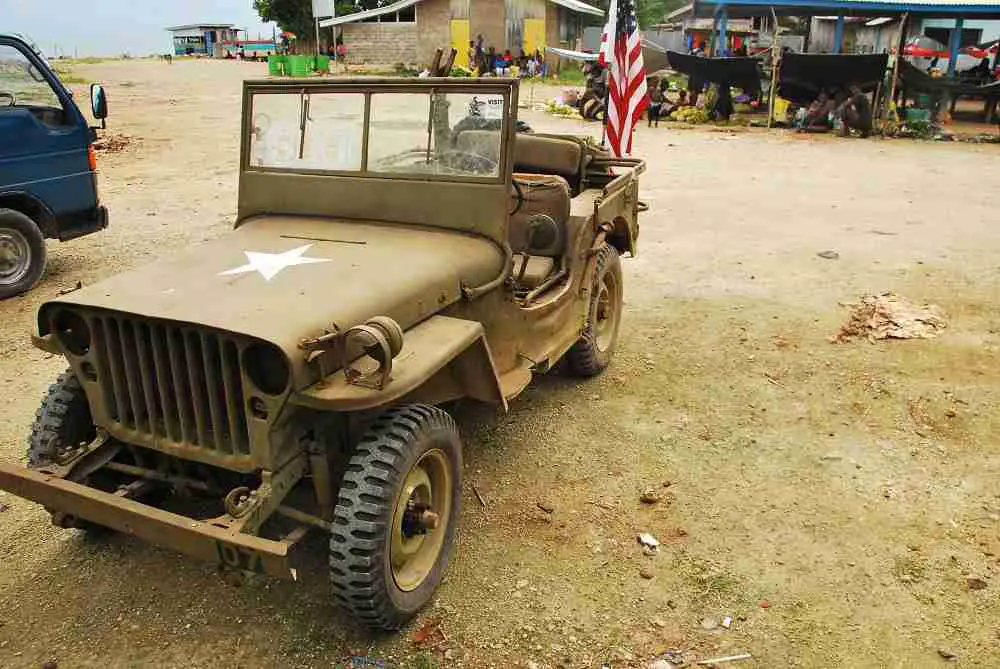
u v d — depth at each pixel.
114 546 3.58
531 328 4.16
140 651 2.99
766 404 4.99
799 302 6.84
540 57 33.78
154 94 25.34
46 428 3.24
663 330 6.23
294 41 43.25
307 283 3.07
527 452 4.41
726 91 21.50
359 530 2.70
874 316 6.34
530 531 3.71
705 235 9.16
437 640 3.03
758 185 12.30
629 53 7.28
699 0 21.22
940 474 4.19
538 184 4.58
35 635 3.07
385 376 2.62
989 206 10.62
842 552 3.56
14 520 3.78
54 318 2.98
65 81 28.41
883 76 18.97
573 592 3.30
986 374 5.35
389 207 3.82
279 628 3.09
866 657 2.97
